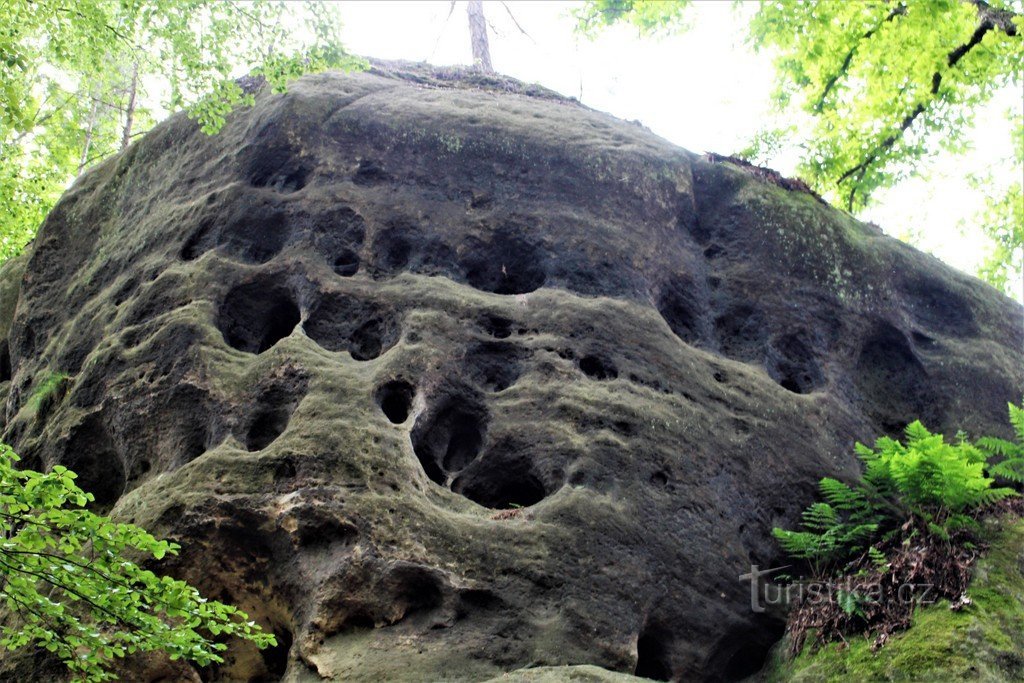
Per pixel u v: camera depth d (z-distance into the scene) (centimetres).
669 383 984
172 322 959
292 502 800
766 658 871
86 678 700
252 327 1000
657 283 1085
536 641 772
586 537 840
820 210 1204
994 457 1059
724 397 999
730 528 912
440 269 1038
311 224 1040
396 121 1127
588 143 1159
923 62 1612
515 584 798
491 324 990
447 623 770
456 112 1155
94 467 951
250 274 1003
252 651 791
